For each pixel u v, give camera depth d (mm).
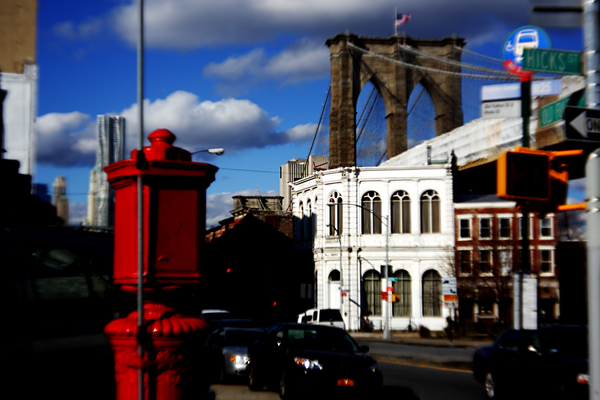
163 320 4074
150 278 4070
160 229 4148
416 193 44906
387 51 64438
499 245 42031
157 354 3984
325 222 46625
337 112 61156
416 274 44219
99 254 5695
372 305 44688
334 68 61875
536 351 11648
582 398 10188
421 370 18812
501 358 12688
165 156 4328
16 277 4863
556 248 43094
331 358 12055
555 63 6535
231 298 58312
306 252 50156
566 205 6660
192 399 4160
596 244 5875
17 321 4766
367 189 45438
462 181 53500
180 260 4176
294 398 12297
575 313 44281
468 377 16969
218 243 62062
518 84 10961
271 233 58781
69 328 5137
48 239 5320
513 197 6852
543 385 11055
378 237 44938
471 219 43781
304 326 13758
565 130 5867
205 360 4414
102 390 5254
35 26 9750
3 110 9344
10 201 8320
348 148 59812
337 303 45438
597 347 5719
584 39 6402
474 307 42719
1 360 4559
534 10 6414
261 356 13852
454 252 43500
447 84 64500
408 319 43938
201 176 4234
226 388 14930
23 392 4684
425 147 49844
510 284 40062
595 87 6320
